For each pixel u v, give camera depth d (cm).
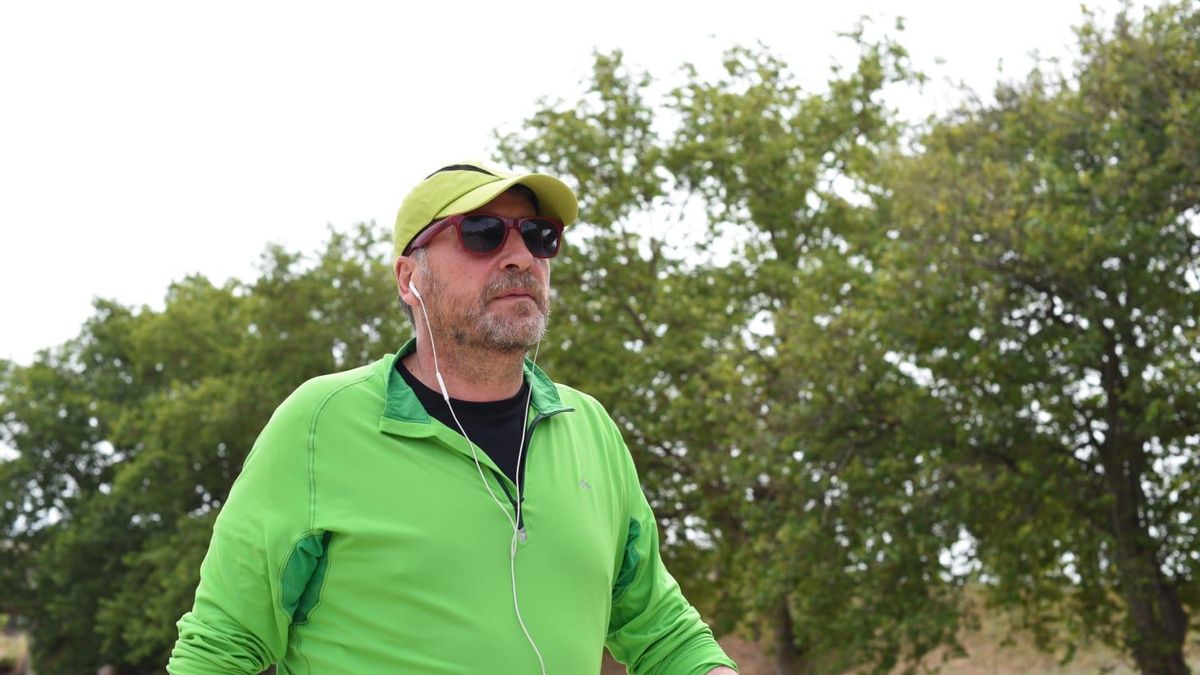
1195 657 1548
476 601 221
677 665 259
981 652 1656
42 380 3756
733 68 2114
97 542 3425
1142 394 1197
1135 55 1229
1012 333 1207
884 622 1331
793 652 1859
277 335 2692
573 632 229
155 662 3441
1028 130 1310
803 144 2066
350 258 2664
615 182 2102
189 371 3391
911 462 1343
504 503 227
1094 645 1488
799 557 1366
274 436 226
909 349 1289
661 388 1920
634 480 260
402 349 240
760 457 1412
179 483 3042
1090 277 1198
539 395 244
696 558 2033
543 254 239
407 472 224
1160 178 1173
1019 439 1284
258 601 222
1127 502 1288
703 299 1958
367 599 221
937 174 1271
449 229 234
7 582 3619
